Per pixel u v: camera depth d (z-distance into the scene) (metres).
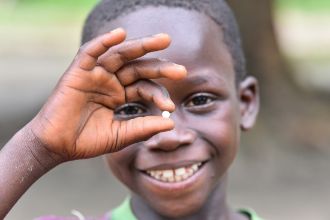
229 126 2.34
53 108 1.92
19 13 27.75
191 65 2.25
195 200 2.30
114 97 1.97
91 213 7.29
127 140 1.98
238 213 2.74
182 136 2.21
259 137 9.38
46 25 25.89
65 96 1.91
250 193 7.98
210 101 2.30
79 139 1.95
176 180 2.27
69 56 20.55
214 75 2.30
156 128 1.95
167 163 2.24
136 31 2.29
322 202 7.66
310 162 9.08
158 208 2.31
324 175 8.64
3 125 11.04
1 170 1.96
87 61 1.90
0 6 28.88
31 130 1.96
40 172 1.97
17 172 1.96
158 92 1.96
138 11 2.35
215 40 2.37
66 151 1.95
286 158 9.14
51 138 1.92
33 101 12.96
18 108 12.33
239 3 10.45
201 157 2.27
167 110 1.94
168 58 2.23
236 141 2.41
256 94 2.75
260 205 7.55
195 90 2.27
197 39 2.29
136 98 2.00
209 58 2.31
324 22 26.34
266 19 10.73
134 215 2.53
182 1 2.35
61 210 7.40
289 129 9.93
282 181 8.48
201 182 2.30
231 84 2.41
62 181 8.47
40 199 7.77
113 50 1.92
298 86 11.30
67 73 1.92
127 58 1.92
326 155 9.31
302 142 9.66
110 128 1.97
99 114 1.98
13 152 1.96
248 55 10.56
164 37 1.87
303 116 10.52
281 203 7.64
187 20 2.31
